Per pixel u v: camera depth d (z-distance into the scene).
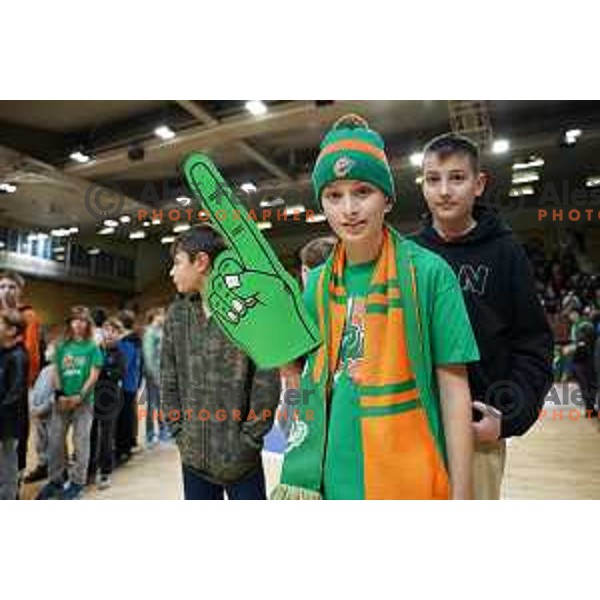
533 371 0.86
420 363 0.62
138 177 4.79
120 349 2.77
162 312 3.64
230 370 1.14
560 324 5.48
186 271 1.12
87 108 4.52
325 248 1.36
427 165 0.91
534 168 4.55
